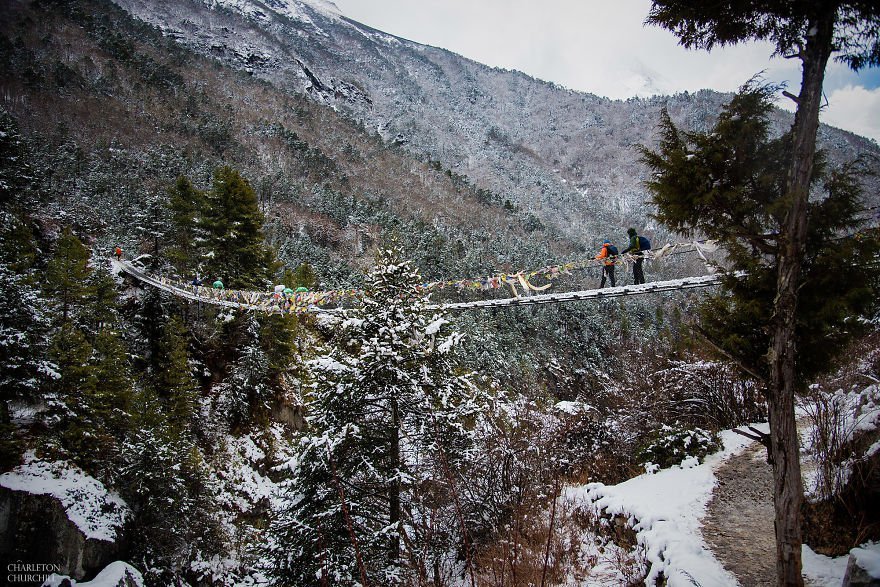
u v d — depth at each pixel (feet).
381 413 39.06
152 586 64.90
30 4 580.30
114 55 555.69
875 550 19.08
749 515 26.96
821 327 18.67
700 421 49.90
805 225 17.85
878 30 18.10
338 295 45.29
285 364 104.27
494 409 41.98
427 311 41.16
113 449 72.43
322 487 34.99
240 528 82.17
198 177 296.10
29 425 67.82
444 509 33.68
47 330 68.13
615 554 29.40
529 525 31.09
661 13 21.08
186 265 108.47
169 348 91.81
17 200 114.01
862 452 23.58
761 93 19.36
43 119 354.33
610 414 64.69
